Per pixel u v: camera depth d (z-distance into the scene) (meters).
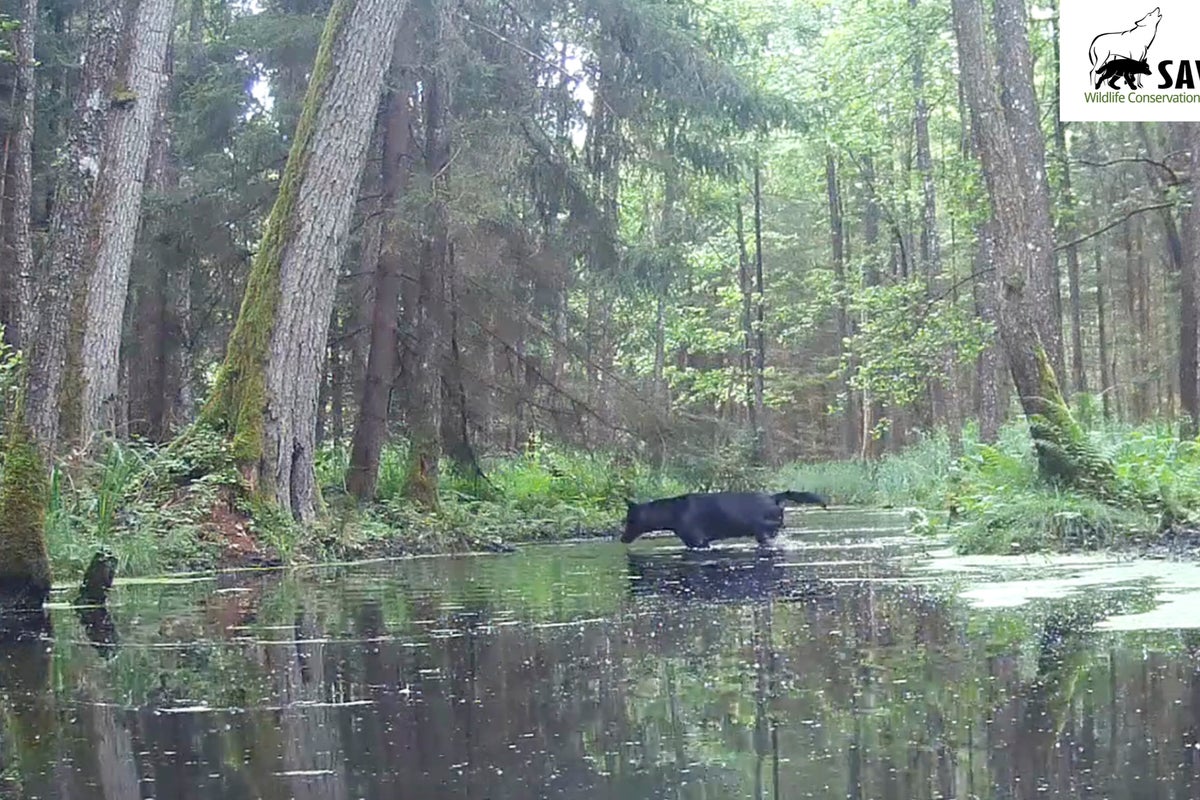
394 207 14.75
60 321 8.27
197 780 2.66
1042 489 9.79
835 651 4.22
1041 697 3.24
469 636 5.04
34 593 6.70
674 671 3.93
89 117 9.25
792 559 9.31
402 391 16.31
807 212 42.41
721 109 16.77
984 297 23.38
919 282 23.75
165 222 15.93
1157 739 2.72
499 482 18.56
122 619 6.09
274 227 11.70
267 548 10.72
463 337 16.02
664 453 16.81
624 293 17.22
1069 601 5.48
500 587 7.65
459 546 13.65
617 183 17.70
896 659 3.98
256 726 3.25
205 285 16.98
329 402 20.25
